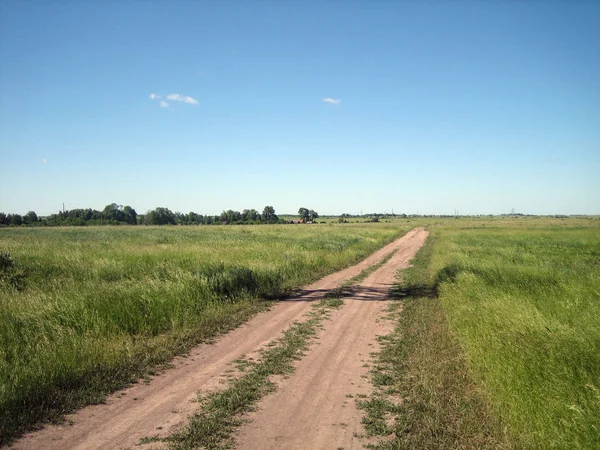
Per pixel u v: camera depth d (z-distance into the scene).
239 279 13.66
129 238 44.44
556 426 4.54
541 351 6.18
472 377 6.35
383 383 6.51
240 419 5.30
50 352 6.94
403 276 19.12
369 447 4.66
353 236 45.31
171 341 8.44
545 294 10.60
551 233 53.16
